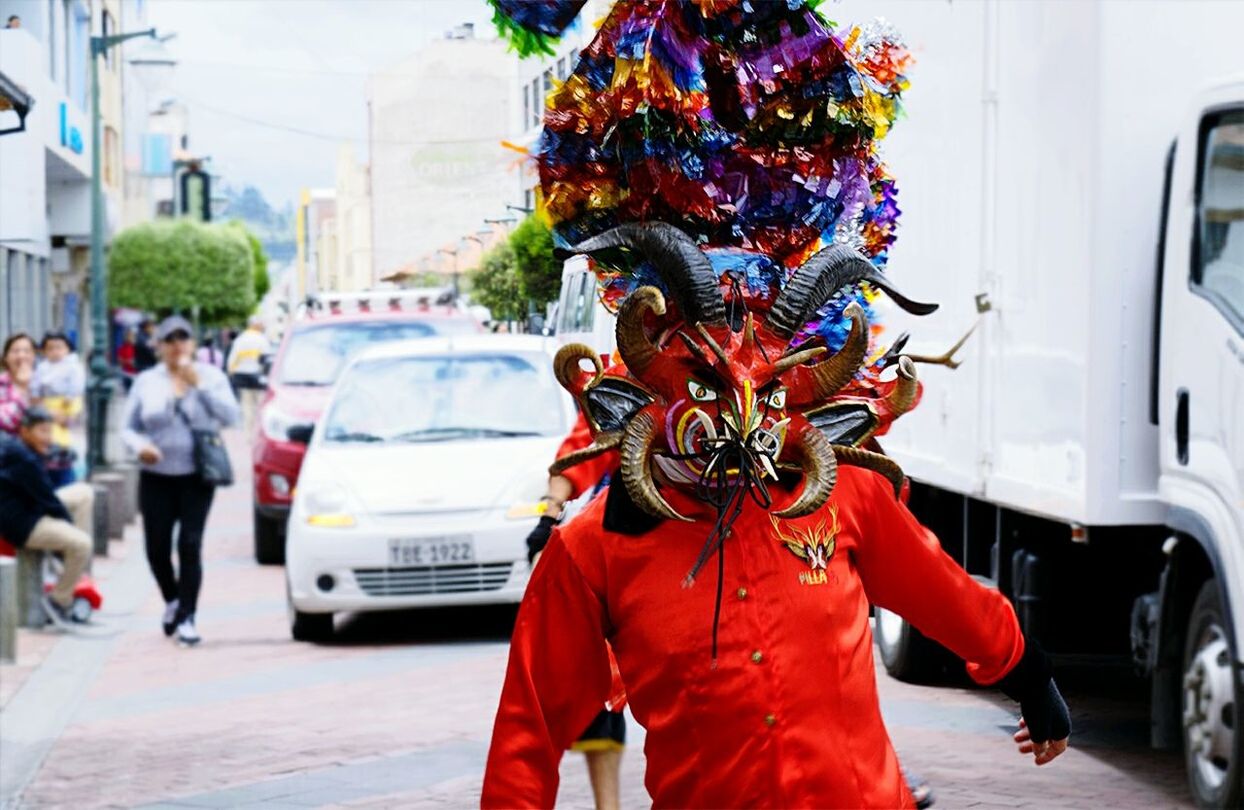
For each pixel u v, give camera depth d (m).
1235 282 6.80
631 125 3.63
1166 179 7.41
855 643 3.38
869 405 3.47
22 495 13.28
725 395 3.30
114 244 46.69
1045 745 3.74
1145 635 7.61
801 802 3.27
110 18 21.06
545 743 3.41
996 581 8.93
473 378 13.25
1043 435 7.98
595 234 3.77
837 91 3.69
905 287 10.18
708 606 3.32
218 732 9.17
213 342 50.06
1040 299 8.03
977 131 8.85
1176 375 7.19
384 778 7.93
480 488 12.05
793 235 3.76
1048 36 7.97
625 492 3.41
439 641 12.15
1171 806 7.04
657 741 3.38
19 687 10.85
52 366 16.09
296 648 12.09
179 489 12.55
